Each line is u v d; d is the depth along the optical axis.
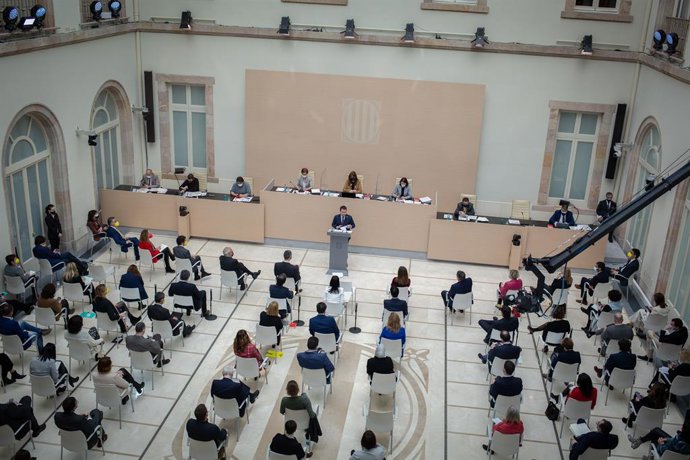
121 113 17.25
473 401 10.67
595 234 10.53
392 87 17.05
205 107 18.11
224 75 17.61
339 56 17.06
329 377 10.22
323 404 10.37
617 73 16.41
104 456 9.15
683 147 13.09
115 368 10.98
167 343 11.82
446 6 16.41
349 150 17.70
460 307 12.65
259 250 15.77
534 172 17.55
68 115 14.41
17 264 12.22
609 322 11.99
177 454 9.27
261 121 17.75
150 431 9.68
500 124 17.22
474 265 15.52
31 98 12.95
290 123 17.67
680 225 13.13
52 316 11.27
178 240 13.54
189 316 12.69
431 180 17.67
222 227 15.96
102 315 11.27
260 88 17.47
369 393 10.71
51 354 9.86
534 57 16.53
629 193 16.27
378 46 16.83
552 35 16.39
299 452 8.15
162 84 17.80
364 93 17.19
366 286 14.27
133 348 10.20
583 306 13.70
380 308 13.38
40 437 9.43
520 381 9.65
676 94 13.68
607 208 16.36
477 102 16.89
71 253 13.62
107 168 16.94
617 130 16.66
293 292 13.02
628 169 16.41
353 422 10.02
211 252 15.53
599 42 16.30
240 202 15.72
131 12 17.22
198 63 17.56
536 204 17.80
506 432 8.80
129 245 14.62
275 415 10.09
